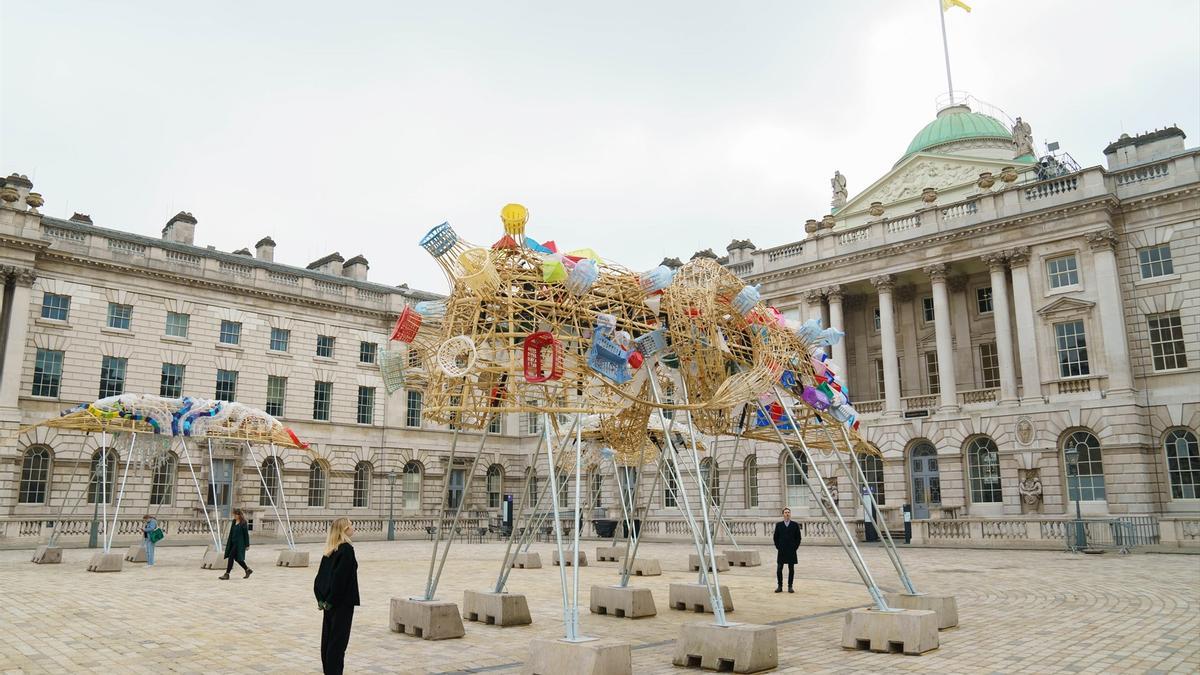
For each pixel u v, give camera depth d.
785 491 46.38
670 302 11.88
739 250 56.22
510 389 10.80
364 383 54.00
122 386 43.91
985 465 41.38
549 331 11.09
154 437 27.36
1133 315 38.88
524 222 10.74
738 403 12.45
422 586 19.69
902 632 10.92
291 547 28.05
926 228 44.84
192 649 11.23
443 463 56.06
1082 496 38.22
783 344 13.64
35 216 41.19
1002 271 42.16
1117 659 10.16
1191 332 37.22
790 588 18.44
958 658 10.47
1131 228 39.53
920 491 43.44
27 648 11.28
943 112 53.75
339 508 51.41
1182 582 18.80
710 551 10.58
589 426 17.05
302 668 10.02
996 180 45.16
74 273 43.03
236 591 18.55
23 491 40.06
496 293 10.56
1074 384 38.91
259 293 49.78
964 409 42.03
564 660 8.96
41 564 25.73
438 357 10.12
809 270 48.81
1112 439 37.16
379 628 13.09
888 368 44.94
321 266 58.97
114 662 10.35
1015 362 42.16
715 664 9.95
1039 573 21.75
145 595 17.58
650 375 11.88
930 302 47.34
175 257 47.16
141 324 45.09
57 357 42.06
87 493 41.56
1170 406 37.16
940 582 20.03
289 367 50.66
